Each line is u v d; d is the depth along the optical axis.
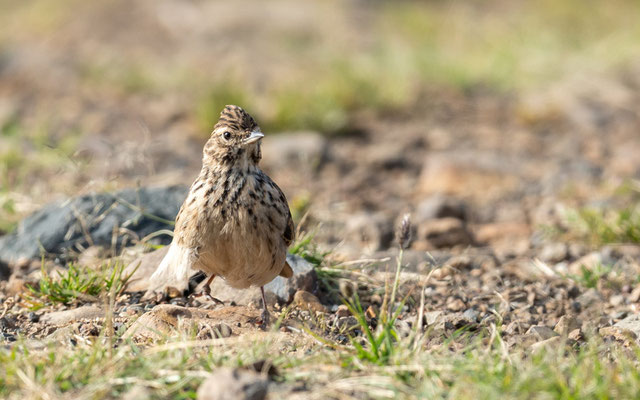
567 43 25.89
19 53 26.22
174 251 7.91
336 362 6.80
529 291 10.04
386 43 26.30
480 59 24.81
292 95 19.91
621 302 9.64
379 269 10.68
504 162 16.95
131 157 13.91
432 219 13.78
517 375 6.38
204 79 22.83
